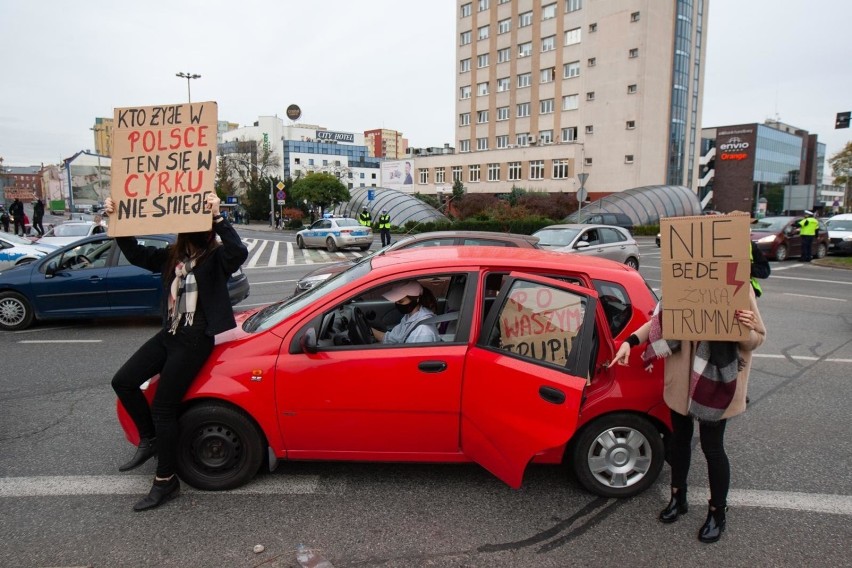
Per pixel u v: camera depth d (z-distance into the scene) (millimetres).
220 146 120250
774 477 3893
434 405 3396
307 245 26328
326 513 3371
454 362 3383
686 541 3131
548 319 3182
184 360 3314
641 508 3486
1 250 13859
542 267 3674
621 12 46969
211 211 3287
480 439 3342
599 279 3727
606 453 3568
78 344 7609
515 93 56531
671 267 2904
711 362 2951
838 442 4488
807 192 38938
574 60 50938
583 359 3033
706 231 2844
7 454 4176
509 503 3512
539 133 54719
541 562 2924
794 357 7109
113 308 8445
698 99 52969
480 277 3572
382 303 5172
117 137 3488
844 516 3393
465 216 44219
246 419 3512
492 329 3383
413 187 66812
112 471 3910
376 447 3500
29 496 3561
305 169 114125
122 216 3402
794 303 11203
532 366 3152
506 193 52344
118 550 2998
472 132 61312
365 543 3072
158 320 9305
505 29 56875
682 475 3287
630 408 3508
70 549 3004
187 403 3543
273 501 3506
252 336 3562
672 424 3264
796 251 20062
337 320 4125
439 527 3236
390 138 179625
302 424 3453
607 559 2959
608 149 48781
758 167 81562
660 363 3551
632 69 46719
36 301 8383
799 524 3309
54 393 5566
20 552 2975
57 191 138500
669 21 47844
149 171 3426
